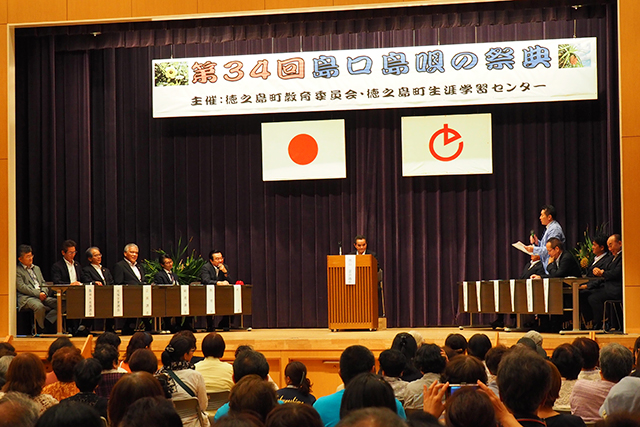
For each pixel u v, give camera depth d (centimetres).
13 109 981
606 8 993
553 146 1127
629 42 892
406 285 1149
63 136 1177
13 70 989
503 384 258
